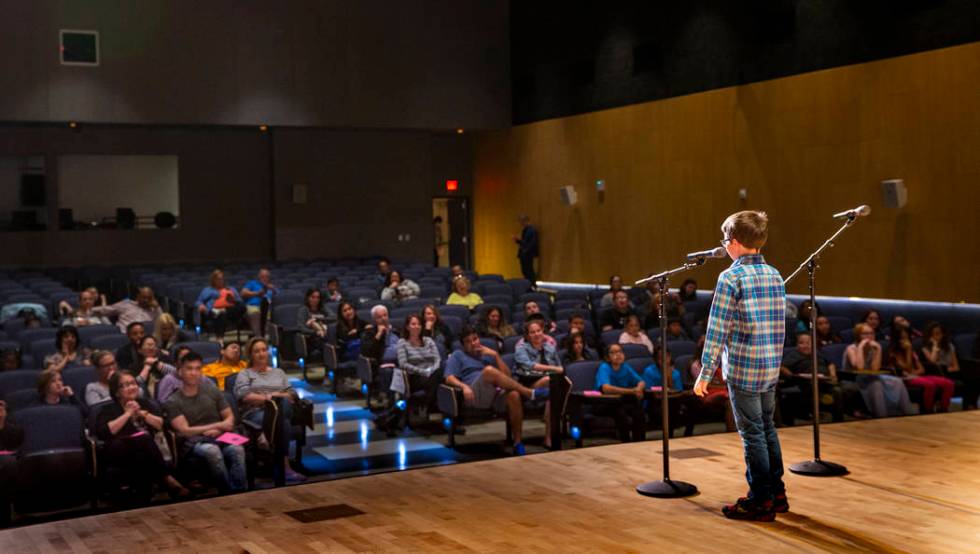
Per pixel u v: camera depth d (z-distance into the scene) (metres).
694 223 15.99
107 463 6.52
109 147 18.67
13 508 6.28
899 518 4.83
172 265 18.95
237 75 18.16
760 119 14.70
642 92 16.97
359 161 20.30
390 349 9.57
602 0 17.77
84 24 17.14
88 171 18.64
